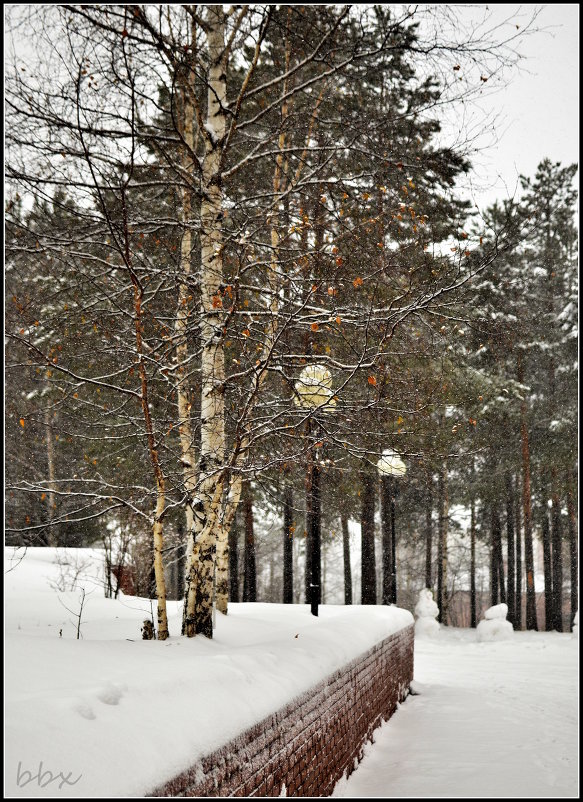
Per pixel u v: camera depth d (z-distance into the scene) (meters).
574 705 9.83
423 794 5.43
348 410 5.90
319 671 4.86
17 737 1.91
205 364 5.82
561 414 23.61
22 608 7.82
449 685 11.96
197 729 2.67
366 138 6.54
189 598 5.45
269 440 6.59
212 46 6.34
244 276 7.07
